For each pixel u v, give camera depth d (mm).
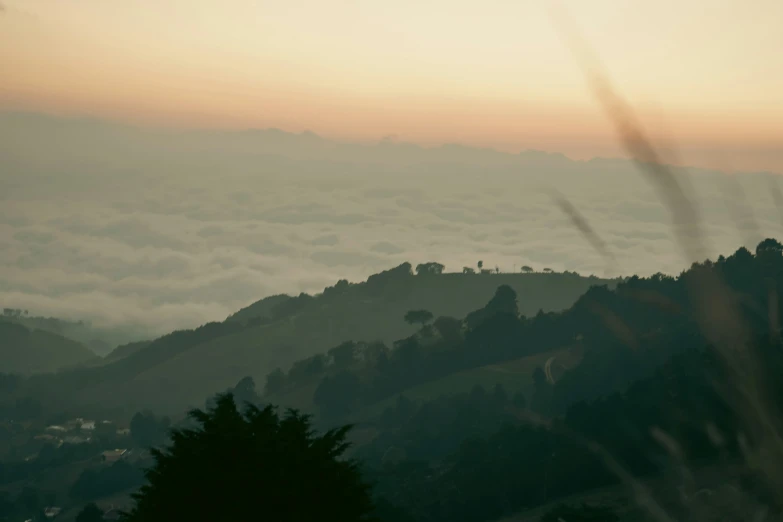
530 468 59094
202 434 12586
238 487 11797
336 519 12094
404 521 58188
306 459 12234
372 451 107938
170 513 11891
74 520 111625
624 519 24656
